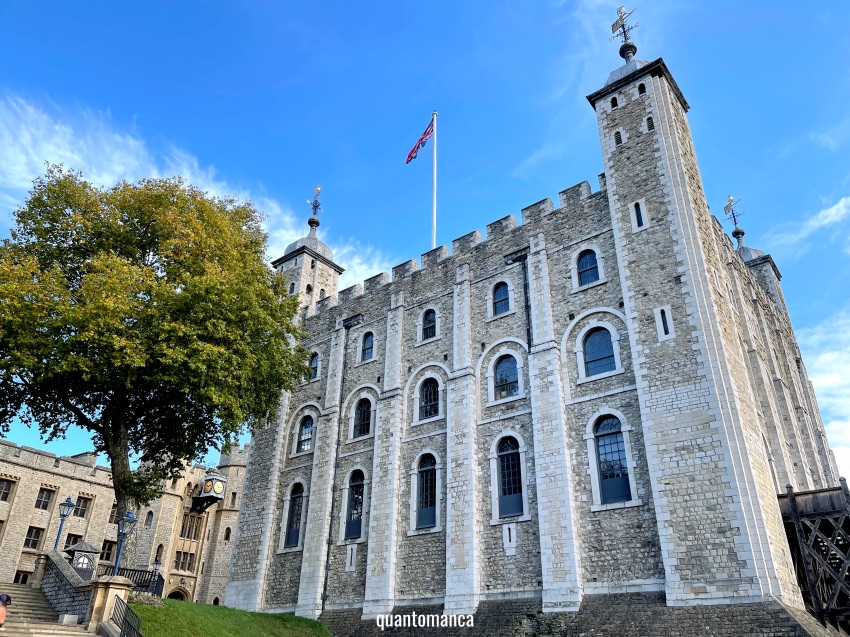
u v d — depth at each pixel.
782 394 28.08
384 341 30.69
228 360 22.11
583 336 23.38
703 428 19.03
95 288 19.27
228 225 24.52
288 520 30.16
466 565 22.38
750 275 32.28
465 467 24.08
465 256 28.89
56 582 19.25
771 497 19.02
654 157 23.86
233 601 29.67
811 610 17.88
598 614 18.64
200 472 55.12
